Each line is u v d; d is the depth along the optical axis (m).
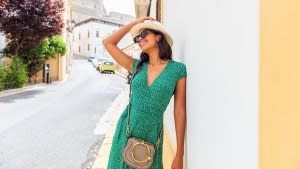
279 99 0.89
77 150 6.03
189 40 2.51
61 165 5.11
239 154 1.27
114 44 2.66
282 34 0.87
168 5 4.82
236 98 1.31
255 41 1.09
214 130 1.67
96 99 15.52
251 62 1.13
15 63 19.89
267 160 0.97
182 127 2.42
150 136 2.27
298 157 0.79
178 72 2.36
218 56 1.59
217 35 1.61
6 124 8.55
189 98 2.45
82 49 69.12
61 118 9.69
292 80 0.82
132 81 2.41
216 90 1.63
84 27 68.62
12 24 19.48
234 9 1.33
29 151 5.93
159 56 2.43
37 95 16.47
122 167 2.30
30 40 21.50
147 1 11.27
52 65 28.33
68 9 35.44
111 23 68.31
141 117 2.27
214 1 1.67
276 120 0.91
